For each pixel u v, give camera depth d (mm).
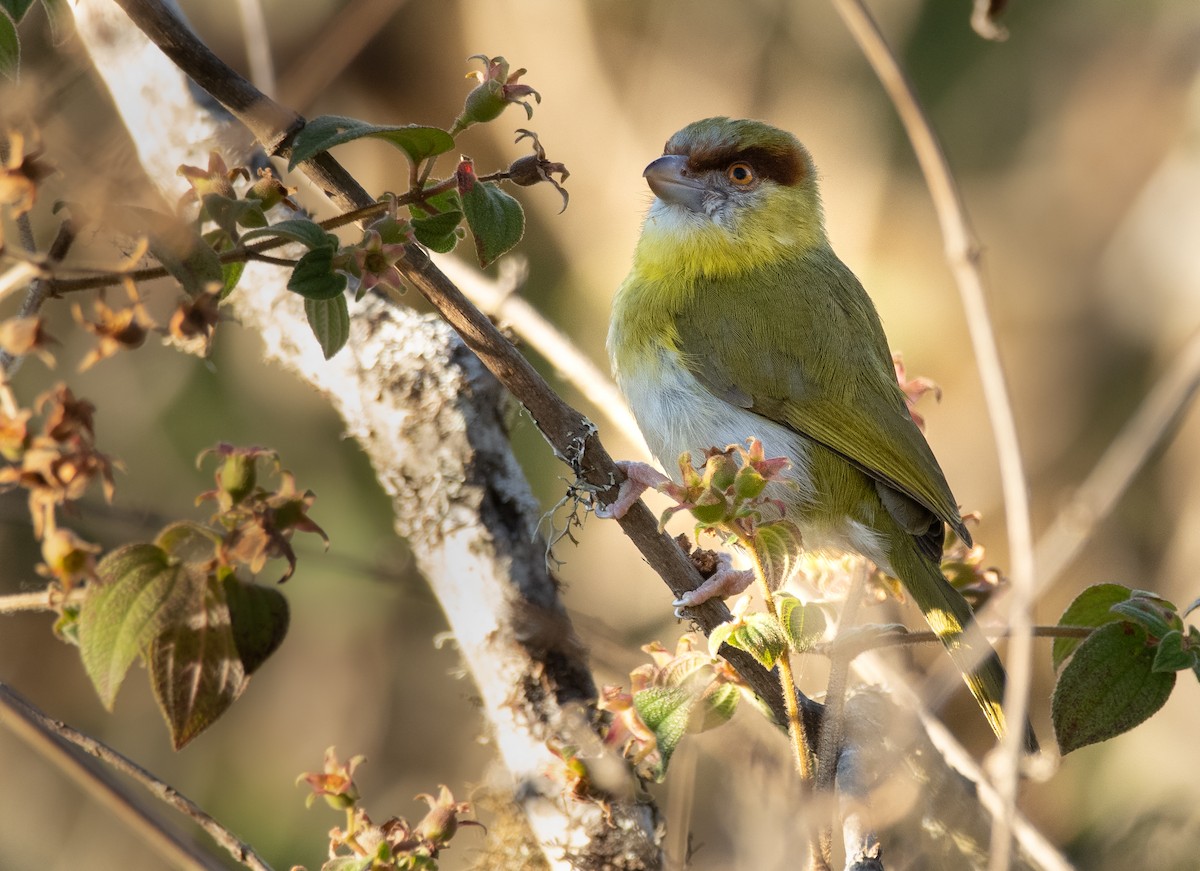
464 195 5430
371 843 5746
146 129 7039
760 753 6809
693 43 15500
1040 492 15297
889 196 15984
